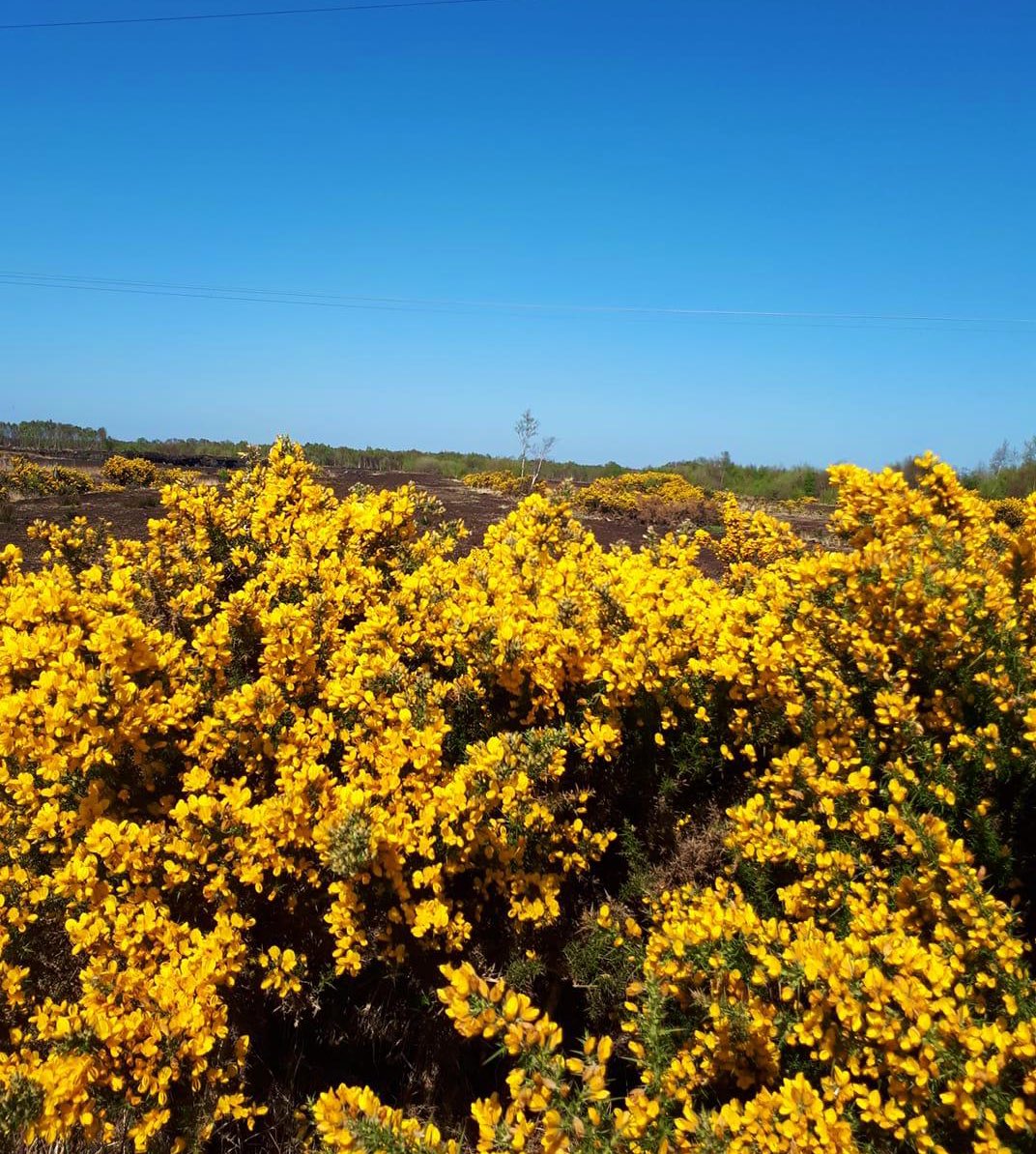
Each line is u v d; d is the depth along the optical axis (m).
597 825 3.04
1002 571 3.21
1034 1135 1.51
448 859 2.62
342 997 2.66
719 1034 2.01
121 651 2.75
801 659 2.84
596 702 3.13
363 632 3.30
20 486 22.94
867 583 2.79
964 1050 1.66
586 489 30.08
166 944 2.32
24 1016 2.49
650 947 2.26
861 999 1.78
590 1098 1.66
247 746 2.96
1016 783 2.47
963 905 1.97
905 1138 1.66
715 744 3.06
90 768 2.74
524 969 2.55
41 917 2.56
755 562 7.54
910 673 2.77
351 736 2.88
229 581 4.78
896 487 3.24
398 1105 2.55
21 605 3.10
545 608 3.27
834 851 2.32
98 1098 2.07
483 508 22.91
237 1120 2.32
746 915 2.11
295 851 2.61
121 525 16.45
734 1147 1.71
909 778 2.41
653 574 3.38
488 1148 1.68
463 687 3.20
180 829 2.60
